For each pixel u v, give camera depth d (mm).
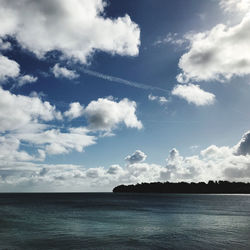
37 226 49938
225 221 59594
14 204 127250
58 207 105250
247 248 31938
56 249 31141
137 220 60312
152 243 34562
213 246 32906
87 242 35031
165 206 112750
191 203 140250
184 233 42594
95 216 69062
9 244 33781
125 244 33938
